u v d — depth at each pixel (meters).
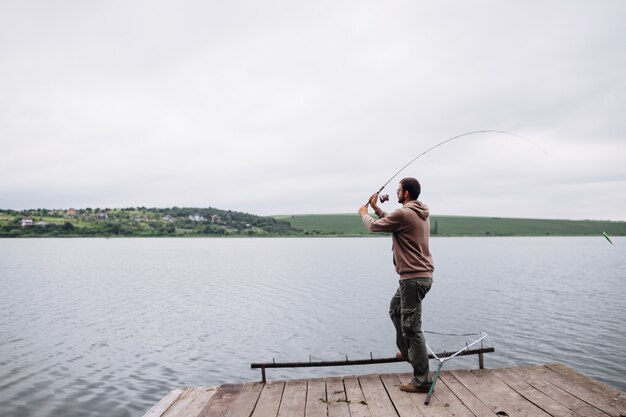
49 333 17.12
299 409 4.00
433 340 15.95
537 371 4.79
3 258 66.56
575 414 3.69
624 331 17.19
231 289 31.00
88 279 37.94
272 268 49.53
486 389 4.32
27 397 10.27
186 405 4.21
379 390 4.40
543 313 21.12
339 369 12.72
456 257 69.00
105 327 18.22
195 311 22.11
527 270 46.28
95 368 12.56
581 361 13.22
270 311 22.17
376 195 4.94
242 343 15.67
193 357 13.83
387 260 63.69
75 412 9.45
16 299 26.11
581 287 31.31
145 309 22.70
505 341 15.73
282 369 12.73
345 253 84.94
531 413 3.73
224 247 114.31
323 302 24.97
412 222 4.21
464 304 23.77
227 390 4.58
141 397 10.37
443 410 3.86
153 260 63.22
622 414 3.67
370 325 18.75
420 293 4.21
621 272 43.69
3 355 13.92
